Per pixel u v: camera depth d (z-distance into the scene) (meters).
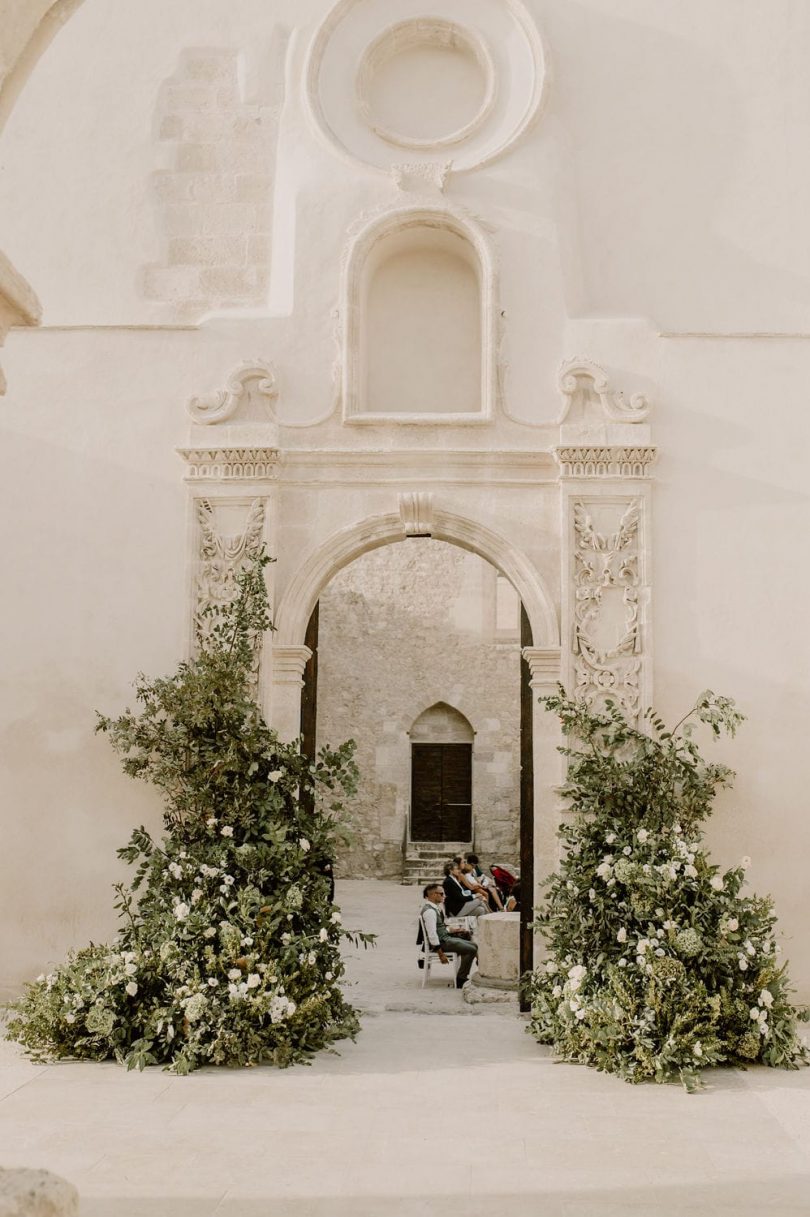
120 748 8.72
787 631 9.09
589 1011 7.43
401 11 10.05
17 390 9.59
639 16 10.14
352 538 9.31
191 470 9.36
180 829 8.52
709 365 9.38
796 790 8.92
